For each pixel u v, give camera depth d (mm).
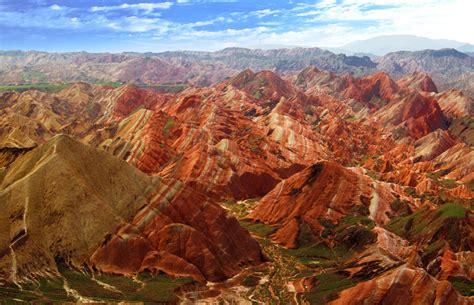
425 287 93438
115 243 116188
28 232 115000
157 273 113125
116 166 134750
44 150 134500
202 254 118938
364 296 96625
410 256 117812
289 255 138500
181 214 130625
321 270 124562
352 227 146625
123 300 100062
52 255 113125
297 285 114875
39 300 96812
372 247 129125
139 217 125688
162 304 100438
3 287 101812
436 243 131250
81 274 110312
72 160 130500
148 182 134875
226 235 129250
